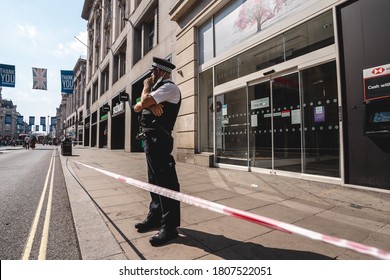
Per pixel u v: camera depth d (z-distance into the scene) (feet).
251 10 20.77
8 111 293.23
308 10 15.76
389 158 11.74
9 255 7.41
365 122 12.40
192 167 24.49
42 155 50.26
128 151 52.90
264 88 19.81
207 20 26.50
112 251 7.14
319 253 6.97
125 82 56.24
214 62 24.95
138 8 47.34
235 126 22.67
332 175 14.58
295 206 11.19
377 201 10.99
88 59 113.80
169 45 33.63
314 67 15.80
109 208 11.37
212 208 5.58
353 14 13.29
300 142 16.66
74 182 17.90
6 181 19.99
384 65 11.82
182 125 29.30
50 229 9.45
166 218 7.76
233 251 7.11
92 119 100.73
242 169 21.48
